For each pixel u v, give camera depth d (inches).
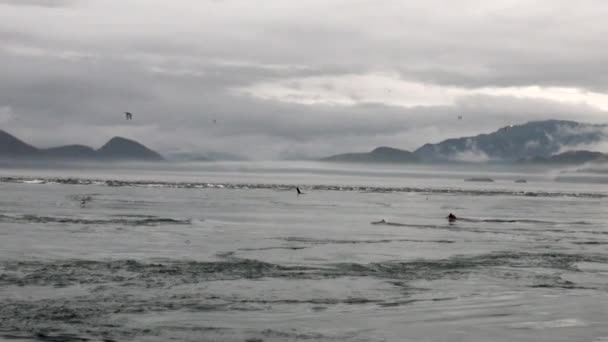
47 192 4936.0
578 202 6008.9
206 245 1801.2
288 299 1069.1
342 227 2512.3
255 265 1432.1
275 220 2817.4
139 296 1079.0
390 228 2496.3
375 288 1176.8
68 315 940.0
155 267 1378.0
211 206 3762.3
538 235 2301.9
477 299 1069.8
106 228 2169.0
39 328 868.0
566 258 1626.5
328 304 1029.8
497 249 1808.6
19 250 1589.6
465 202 5369.1
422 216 3344.0
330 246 1827.0
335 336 824.3
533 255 1676.9
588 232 2490.2
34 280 1203.2
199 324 890.7
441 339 805.2
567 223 2999.5
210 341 808.9
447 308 993.5
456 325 876.0
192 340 812.0
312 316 938.1
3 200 3663.9
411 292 1141.1
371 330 852.0
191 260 1497.3
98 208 3240.7
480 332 839.1
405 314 947.3
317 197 5654.5
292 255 1620.3
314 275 1314.0
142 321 908.6
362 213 3508.9
